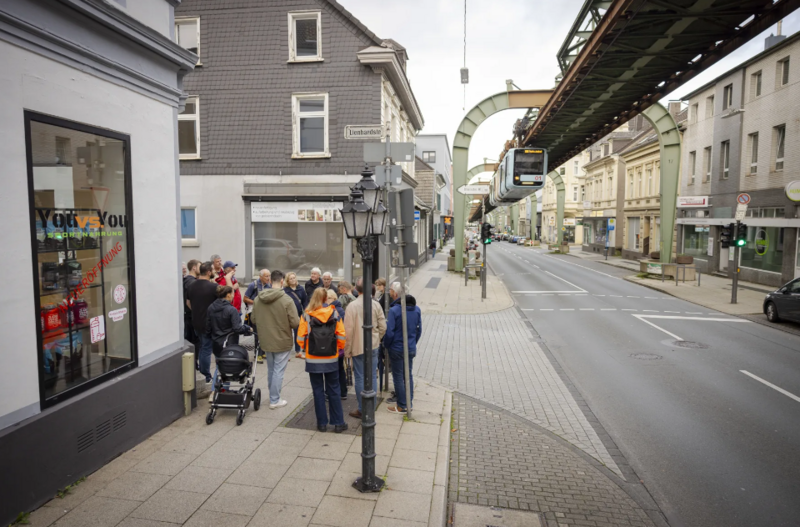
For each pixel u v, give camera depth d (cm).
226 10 1808
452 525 476
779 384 933
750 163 2547
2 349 425
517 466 602
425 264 3741
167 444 597
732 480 576
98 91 534
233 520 448
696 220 3078
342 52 1784
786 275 2225
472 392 882
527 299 2070
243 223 1847
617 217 4712
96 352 543
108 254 559
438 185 5512
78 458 502
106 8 518
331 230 1823
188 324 853
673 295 2155
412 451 609
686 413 787
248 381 684
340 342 645
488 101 2681
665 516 502
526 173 2314
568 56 2050
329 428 656
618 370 1027
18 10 433
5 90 427
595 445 668
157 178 637
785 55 2245
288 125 1811
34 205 457
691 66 1555
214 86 1825
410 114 2544
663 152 2684
